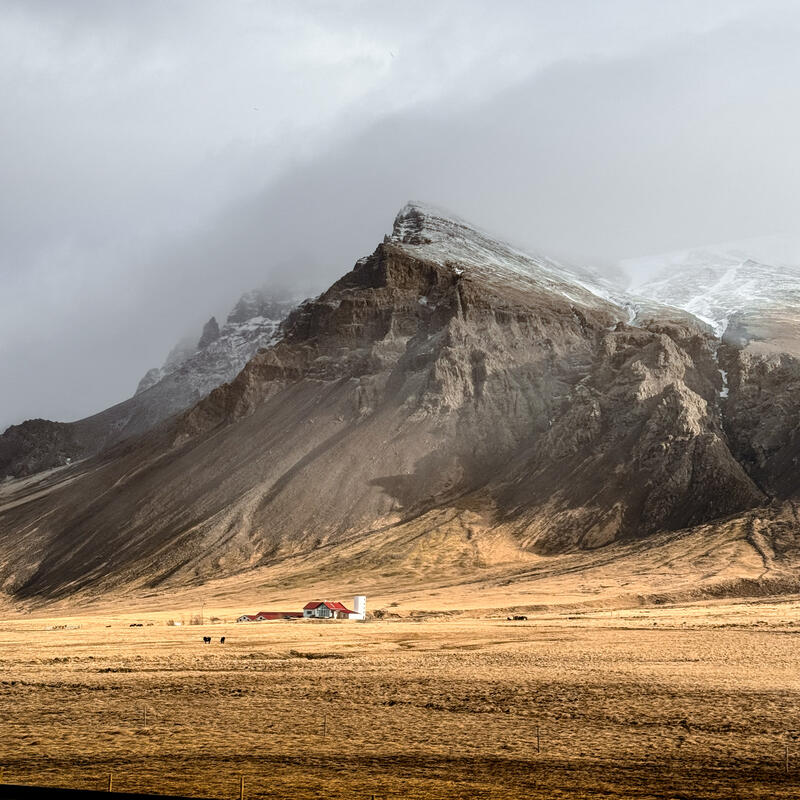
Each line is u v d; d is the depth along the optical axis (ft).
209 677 274.57
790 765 167.84
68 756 178.19
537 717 213.25
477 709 222.89
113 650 350.84
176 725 207.62
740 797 148.77
